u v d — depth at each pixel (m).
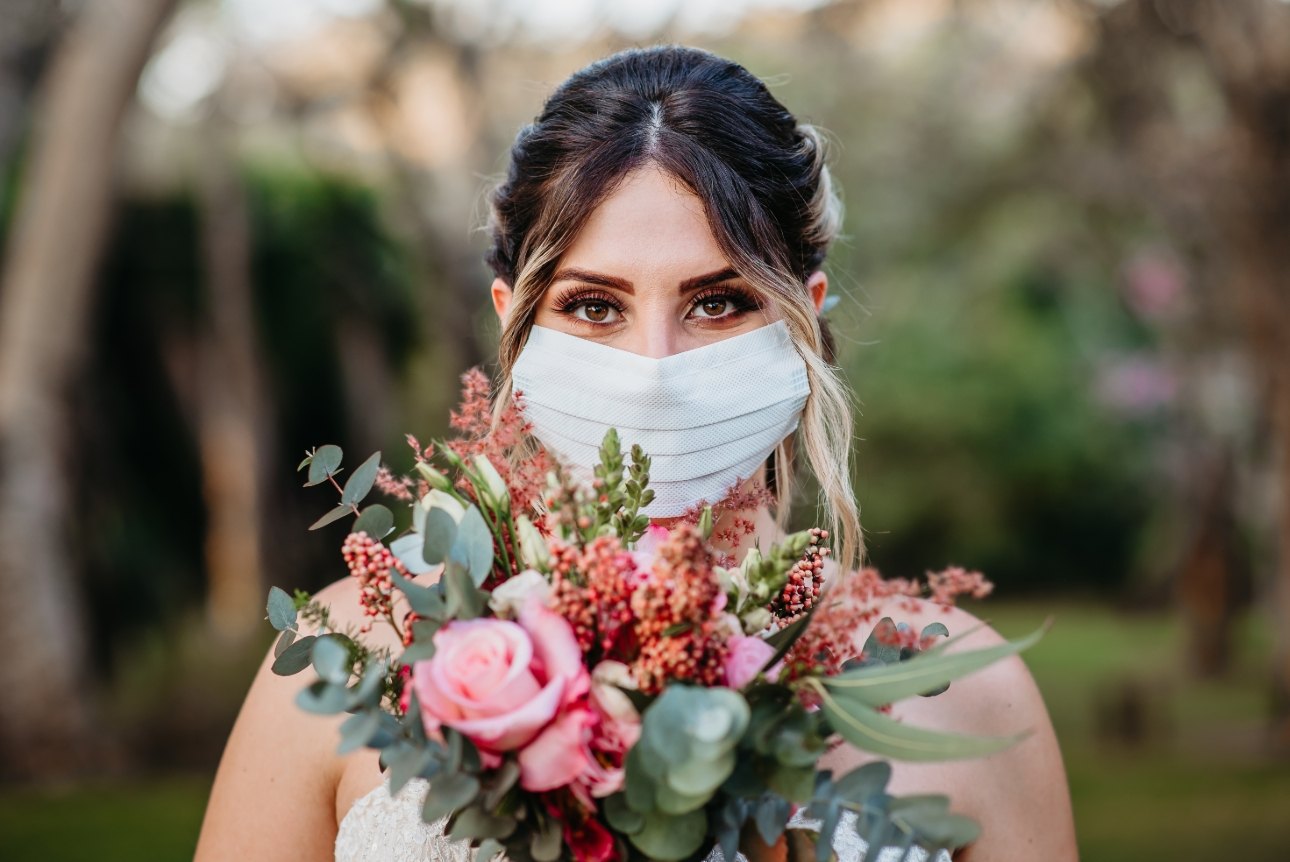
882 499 23.61
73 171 9.24
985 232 14.46
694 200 1.69
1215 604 14.82
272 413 12.28
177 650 11.19
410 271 12.42
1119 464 23.53
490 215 1.96
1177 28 10.33
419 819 1.58
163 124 11.67
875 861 1.21
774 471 1.97
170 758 9.66
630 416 1.66
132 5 9.27
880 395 23.36
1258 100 10.29
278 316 12.21
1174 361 15.34
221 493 12.23
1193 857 7.14
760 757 1.21
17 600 8.92
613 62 1.82
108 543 10.34
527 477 1.38
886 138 12.68
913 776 1.73
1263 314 10.92
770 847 1.32
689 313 1.72
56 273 9.23
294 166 12.31
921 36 12.78
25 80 10.70
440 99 12.21
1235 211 10.70
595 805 1.25
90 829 7.39
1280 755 10.38
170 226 11.55
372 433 12.79
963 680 1.82
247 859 1.71
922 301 21.81
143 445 11.37
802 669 1.27
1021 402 23.38
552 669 1.20
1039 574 24.17
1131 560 23.77
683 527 1.23
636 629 1.23
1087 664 16.70
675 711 1.15
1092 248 14.74
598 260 1.68
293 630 1.41
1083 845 7.54
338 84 11.88
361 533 1.36
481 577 1.28
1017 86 12.20
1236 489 14.85
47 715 8.95
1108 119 11.23
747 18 11.99
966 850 1.72
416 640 1.28
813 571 1.42
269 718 1.76
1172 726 12.00
